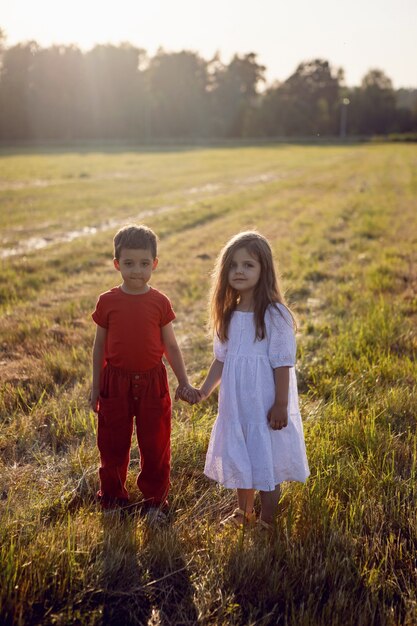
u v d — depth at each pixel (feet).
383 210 59.62
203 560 9.20
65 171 120.78
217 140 321.93
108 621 8.16
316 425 12.91
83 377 16.69
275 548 9.29
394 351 18.90
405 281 29.66
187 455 12.16
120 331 9.98
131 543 9.32
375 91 351.25
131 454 12.51
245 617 8.25
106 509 10.49
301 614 8.00
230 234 45.37
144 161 162.50
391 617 8.02
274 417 9.50
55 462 12.29
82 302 25.31
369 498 10.48
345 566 8.90
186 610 8.38
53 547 8.86
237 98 352.28
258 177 109.81
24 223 52.90
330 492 10.62
